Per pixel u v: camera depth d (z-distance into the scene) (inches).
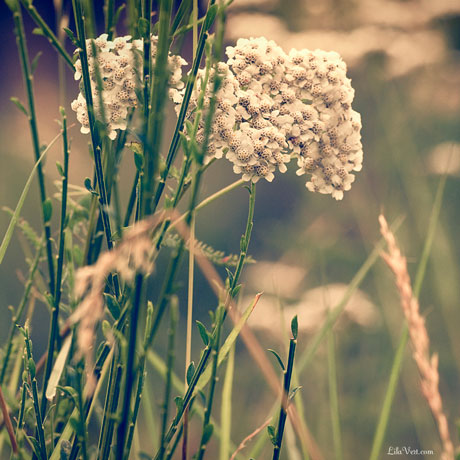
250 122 34.1
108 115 33.6
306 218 72.1
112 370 33.4
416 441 49.8
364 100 74.9
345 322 55.0
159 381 55.0
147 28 33.1
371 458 36.6
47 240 34.3
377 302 64.2
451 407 51.7
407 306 34.8
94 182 34.7
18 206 34.5
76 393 32.9
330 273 67.4
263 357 36.2
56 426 34.7
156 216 33.5
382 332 57.2
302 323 55.6
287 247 69.9
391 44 75.2
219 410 51.5
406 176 66.5
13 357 36.1
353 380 53.7
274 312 59.5
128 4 34.1
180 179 33.1
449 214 72.2
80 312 30.8
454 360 55.7
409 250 62.7
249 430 50.1
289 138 34.4
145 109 33.0
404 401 53.1
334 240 66.3
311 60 34.5
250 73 34.2
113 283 33.5
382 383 53.5
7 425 33.5
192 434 47.6
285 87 34.4
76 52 33.7
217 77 32.1
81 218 35.1
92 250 35.0
